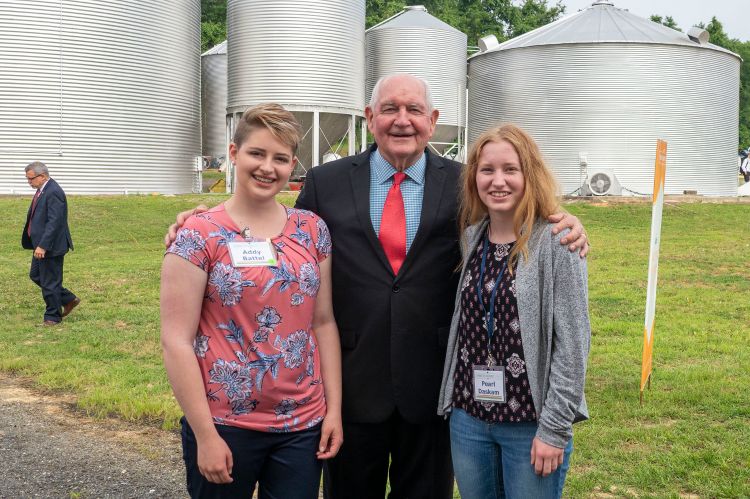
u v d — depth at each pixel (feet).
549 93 100.07
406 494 10.45
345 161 10.62
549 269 8.49
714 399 18.19
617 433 15.97
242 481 8.55
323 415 9.08
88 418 17.56
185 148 92.17
